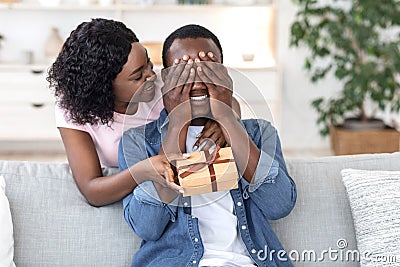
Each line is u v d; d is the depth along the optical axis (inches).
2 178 85.2
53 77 84.7
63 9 225.1
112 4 223.0
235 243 80.5
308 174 89.7
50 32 231.3
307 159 92.0
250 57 223.8
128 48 81.9
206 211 81.0
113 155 89.7
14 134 221.6
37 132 221.9
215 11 234.1
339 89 239.0
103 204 85.6
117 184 80.8
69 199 86.7
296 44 211.8
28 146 237.0
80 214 85.8
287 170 88.5
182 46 76.5
